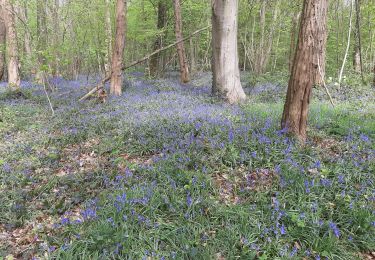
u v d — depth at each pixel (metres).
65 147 9.10
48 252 4.59
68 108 13.11
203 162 6.82
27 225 5.54
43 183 6.96
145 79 22.06
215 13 14.19
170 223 5.02
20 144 9.18
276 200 5.41
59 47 17.06
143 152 8.05
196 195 5.72
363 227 4.91
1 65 22.83
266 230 4.80
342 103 12.67
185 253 4.47
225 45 14.34
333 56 28.17
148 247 4.58
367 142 7.59
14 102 14.52
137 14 27.27
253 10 23.25
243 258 4.43
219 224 5.12
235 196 5.84
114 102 13.74
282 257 4.39
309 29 7.30
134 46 34.19
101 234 4.72
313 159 6.73
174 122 9.45
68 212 5.71
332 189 5.76
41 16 20.11
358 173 6.20
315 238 4.68
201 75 26.52
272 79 20.20
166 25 24.36
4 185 6.80
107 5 19.62
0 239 5.16
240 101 14.16
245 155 6.93
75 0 22.62
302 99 7.62
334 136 8.38
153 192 5.74
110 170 7.14
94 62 31.70
